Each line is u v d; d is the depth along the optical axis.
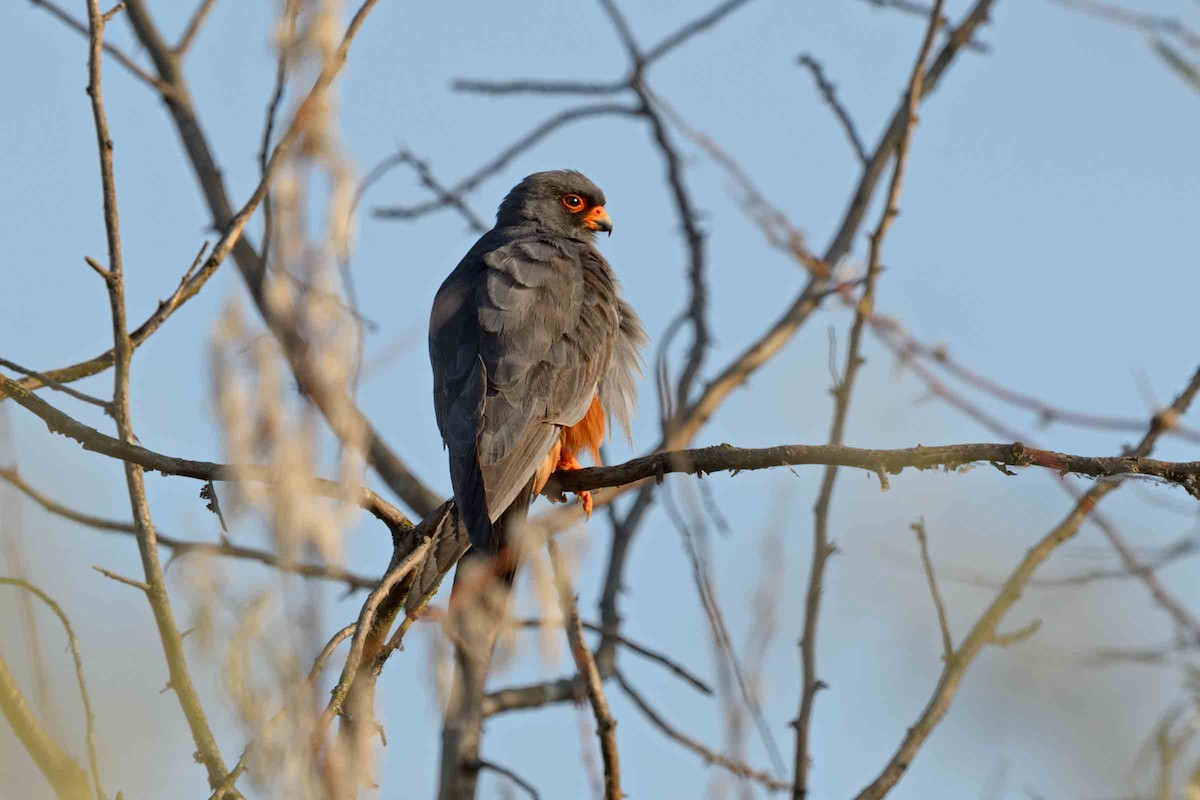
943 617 8.59
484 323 10.40
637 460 8.55
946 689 8.38
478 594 7.65
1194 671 7.92
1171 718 7.50
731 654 6.74
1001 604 8.60
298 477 6.04
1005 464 7.41
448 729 9.51
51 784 6.46
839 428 8.51
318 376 6.60
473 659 7.59
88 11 7.59
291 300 6.78
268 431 6.12
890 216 9.24
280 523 5.96
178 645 7.07
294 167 7.09
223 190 12.59
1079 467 7.38
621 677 10.00
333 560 6.02
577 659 8.06
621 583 12.20
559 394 10.17
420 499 12.04
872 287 9.01
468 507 8.60
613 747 8.22
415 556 7.30
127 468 7.59
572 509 8.54
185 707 6.96
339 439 6.43
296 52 8.02
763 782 8.67
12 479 7.48
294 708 5.63
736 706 6.66
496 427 9.78
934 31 9.72
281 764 5.56
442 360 10.38
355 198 7.19
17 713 6.53
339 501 6.17
